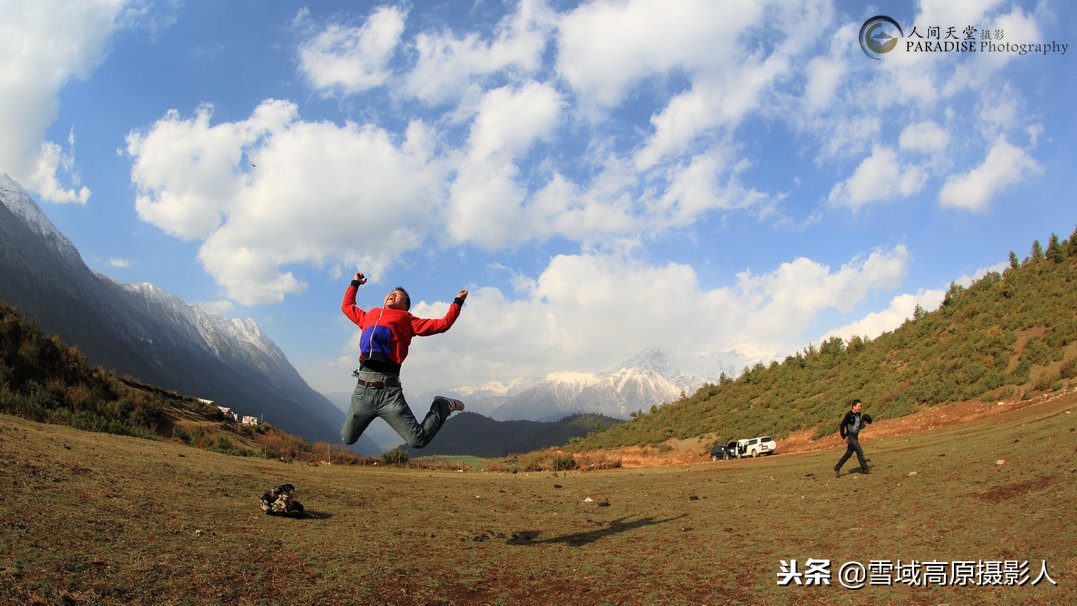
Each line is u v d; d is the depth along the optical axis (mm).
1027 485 9234
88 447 13859
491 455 193125
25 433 13492
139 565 5906
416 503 13648
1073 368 28969
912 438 25938
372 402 6547
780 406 49969
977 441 17578
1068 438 12586
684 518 11320
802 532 8945
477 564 7395
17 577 5074
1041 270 43875
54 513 7277
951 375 36344
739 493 14945
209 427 36156
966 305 47000
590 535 9773
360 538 8594
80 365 30234
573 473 30938
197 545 7012
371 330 6695
